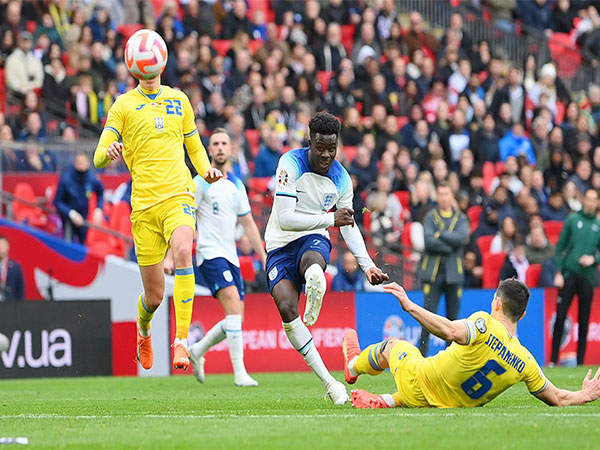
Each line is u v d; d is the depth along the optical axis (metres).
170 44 55.66
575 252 42.25
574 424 16.92
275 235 21.88
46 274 44.53
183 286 21.91
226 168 30.80
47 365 38.88
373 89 57.53
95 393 29.53
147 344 24.00
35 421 19.52
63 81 51.78
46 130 48.69
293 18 60.25
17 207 45.72
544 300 44.34
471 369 19.33
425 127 55.66
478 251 46.44
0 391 31.11
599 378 20.50
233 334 31.52
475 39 66.44
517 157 55.56
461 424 16.94
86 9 57.09
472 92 60.00
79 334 39.47
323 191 21.50
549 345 44.41
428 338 39.66
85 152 47.19
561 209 53.84
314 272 20.34
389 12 62.41
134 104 22.14
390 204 48.75
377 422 17.39
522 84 61.84
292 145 52.75
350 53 62.75
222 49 59.88
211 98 53.41
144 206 22.25
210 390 29.95
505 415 18.27
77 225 44.56
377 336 42.09
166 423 18.34
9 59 50.88
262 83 56.34
